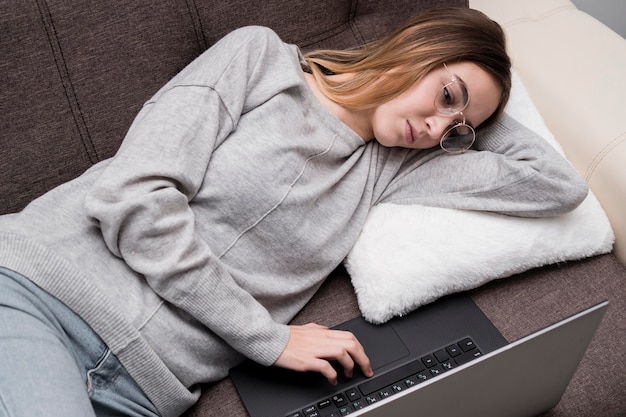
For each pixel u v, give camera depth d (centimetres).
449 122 116
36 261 90
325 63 122
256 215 105
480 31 117
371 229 118
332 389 101
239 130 108
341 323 111
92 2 108
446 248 112
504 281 118
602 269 120
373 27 134
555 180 114
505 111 130
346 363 99
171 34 115
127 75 113
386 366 104
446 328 109
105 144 114
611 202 122
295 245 109
